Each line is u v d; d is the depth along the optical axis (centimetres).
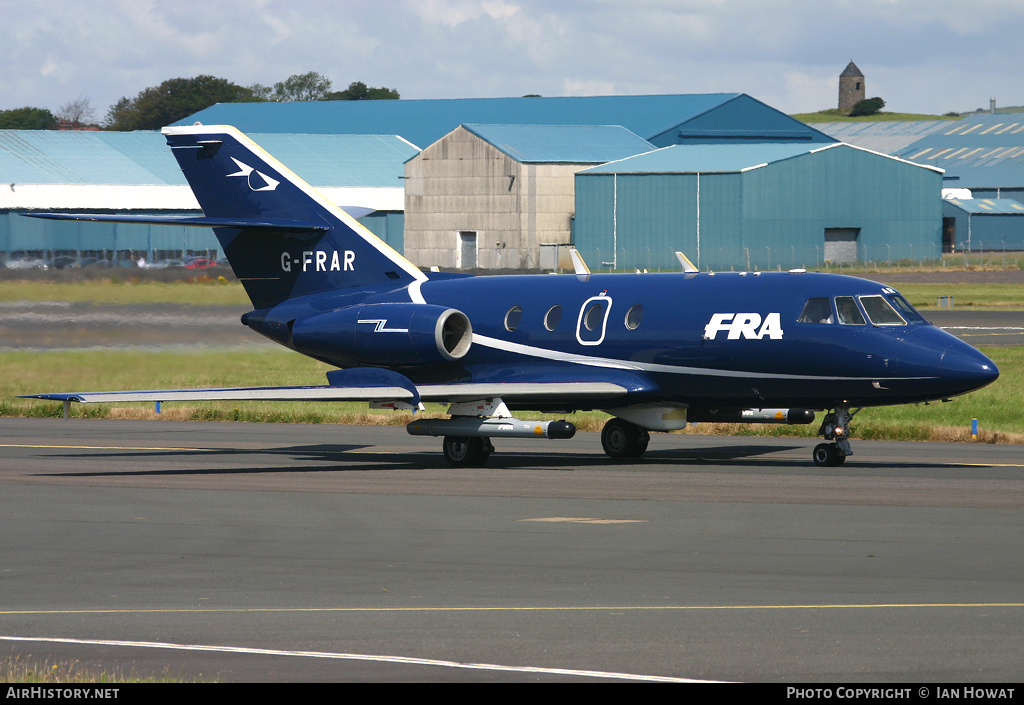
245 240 11725
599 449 11194
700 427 12388
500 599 5253
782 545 6400
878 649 4372
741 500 7912
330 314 11006
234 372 16325
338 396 9819
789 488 8412
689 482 8781
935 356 9044
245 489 8738
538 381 10388
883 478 8862
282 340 11550
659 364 9962
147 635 4678
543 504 7894
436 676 4072
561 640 4531
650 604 5119
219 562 6166
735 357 9656
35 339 16312
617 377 10131
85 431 12825
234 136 11625
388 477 9350
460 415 10056
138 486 8906
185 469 9912
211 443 11794
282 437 12288
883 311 9338
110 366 15825
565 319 10419
